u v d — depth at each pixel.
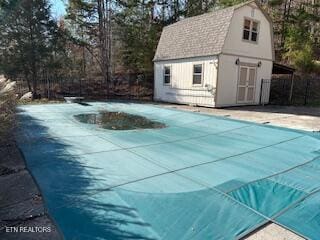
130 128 7.83
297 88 17.97
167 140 6.42
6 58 15.55
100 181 3.85
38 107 12.08
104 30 20.84
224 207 3.16
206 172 4.33
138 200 3.29
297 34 21.22
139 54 21.25
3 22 15.12
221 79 13.27
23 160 4.73
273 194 3.55
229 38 13.16
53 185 3.68
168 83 16.38
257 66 14.91
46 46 16.53
